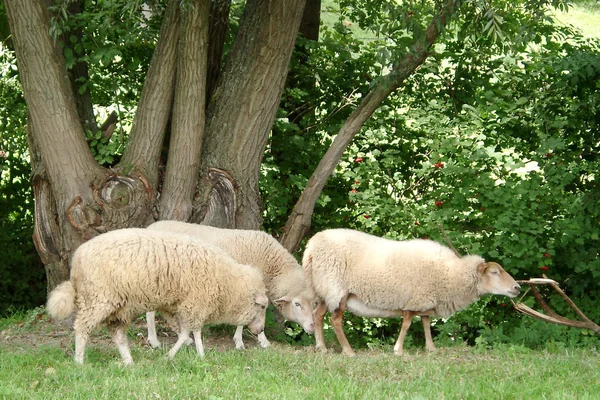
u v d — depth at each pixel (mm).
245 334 9180
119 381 5832
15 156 12180
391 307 8297
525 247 9836
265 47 9117
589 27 20797
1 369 6402
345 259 8219
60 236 9172
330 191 11438
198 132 8961
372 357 7531
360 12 11562
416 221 10617
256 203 9469
